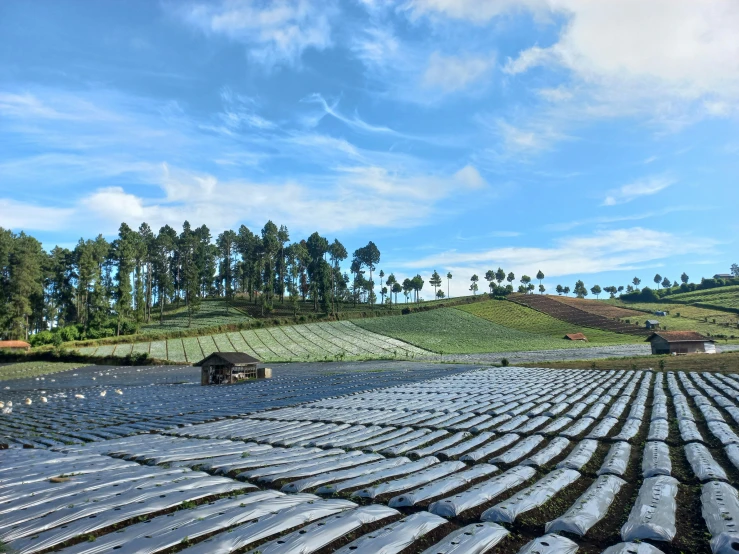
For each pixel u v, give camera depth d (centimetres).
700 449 1336
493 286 13650
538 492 986
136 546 716
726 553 714
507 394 2739
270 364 6234
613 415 1919
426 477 1130
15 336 8019
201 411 2667
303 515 841
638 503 927
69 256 9200
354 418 2117
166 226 12612
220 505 893
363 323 9506
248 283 12394
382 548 728
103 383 4747
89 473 1159
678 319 9556
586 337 8350
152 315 10038
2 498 933
